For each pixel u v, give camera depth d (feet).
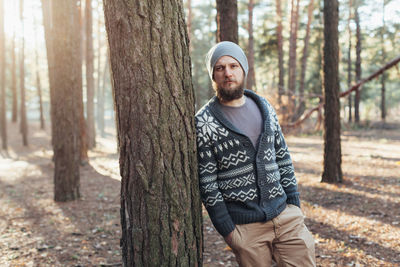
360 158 31.22
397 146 40.60
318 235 13.20
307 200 18.42
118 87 5.50
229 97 6.23
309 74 76.07
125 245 5.81
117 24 5.34
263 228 6.26
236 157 6.08
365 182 21.38
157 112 5.41
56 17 19.88
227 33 16.47
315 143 45.60
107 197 21.42
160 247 5.55
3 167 39.99
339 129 21.85
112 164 35.42
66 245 13.38
